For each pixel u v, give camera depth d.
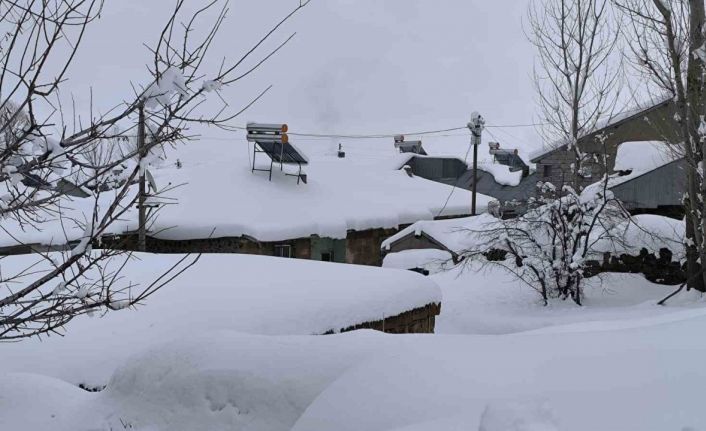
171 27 3.32
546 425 2.46
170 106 3.34
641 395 2.56
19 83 3.17
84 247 3.52
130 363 4.10
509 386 2.87
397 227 28.55
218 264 8.76
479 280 18.06
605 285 16.41
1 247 15.05
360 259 27.11
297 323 6.72
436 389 2.98
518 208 19.02
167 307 6.55
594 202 15.27
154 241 21.59
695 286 14.23
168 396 3.73
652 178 22.41
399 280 8.61
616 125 25.00
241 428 3.41
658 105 23.28
